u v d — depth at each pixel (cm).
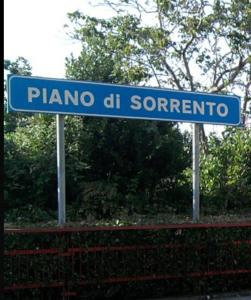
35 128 1109
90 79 1159
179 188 1127
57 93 765
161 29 2531
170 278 798
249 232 852
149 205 1060
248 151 1162
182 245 804
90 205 1024
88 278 751
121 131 1082
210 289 823
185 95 852
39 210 979
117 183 1071
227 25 2527
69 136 1070
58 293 741
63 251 741
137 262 777
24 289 729
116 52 2480
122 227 770
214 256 825
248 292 836
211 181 1124
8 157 1053
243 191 1117
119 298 773
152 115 827
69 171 1043
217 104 879
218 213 1030
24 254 728
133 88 816
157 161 1106
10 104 736
